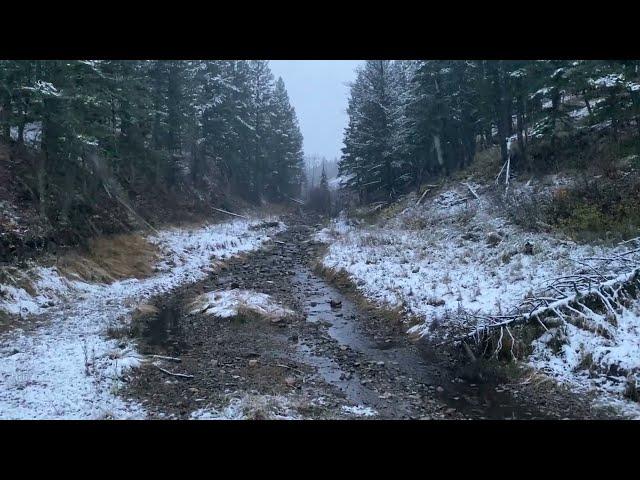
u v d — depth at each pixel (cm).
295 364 1099
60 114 1770
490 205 2131
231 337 1288
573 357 997
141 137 2667
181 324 1395
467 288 1430
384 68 3484
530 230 1728
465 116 3080
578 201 1698
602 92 1933
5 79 1708
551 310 1110
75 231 1861
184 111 3130
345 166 4453
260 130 5069
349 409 859
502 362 1064
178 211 3064
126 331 1256
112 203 2319
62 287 1552
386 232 2444
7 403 809
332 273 2019
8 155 1881
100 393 875
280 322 1427
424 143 3297
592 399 880
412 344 1243
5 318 1273
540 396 922
